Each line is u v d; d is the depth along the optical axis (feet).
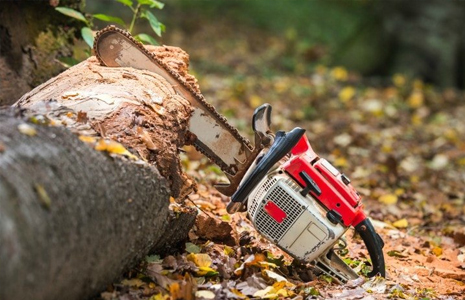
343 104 42.60
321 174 13.69
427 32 56.03
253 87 43.80
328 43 68.03
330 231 13.48
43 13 20.08
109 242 10.55
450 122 42.24
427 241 19.38
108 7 54.39
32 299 9.05
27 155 9.62
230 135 14.71
